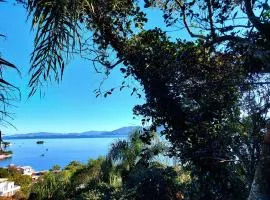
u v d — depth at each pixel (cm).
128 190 1002
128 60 639
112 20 627
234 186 598
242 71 514
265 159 352
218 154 595
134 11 626
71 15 333
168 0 546
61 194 1695
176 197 852
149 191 914
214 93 572
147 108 640
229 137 589
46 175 1909
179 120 622
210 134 608
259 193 350
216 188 616
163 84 612
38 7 341
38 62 340
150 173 934
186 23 497
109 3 581
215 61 543
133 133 1288
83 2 365
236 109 579
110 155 1410
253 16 425
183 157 632
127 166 1380
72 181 1777
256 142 557
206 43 485
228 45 485
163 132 654
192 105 615
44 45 334
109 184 1336
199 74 564
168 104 617
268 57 406
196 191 650
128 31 646
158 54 595
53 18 330
